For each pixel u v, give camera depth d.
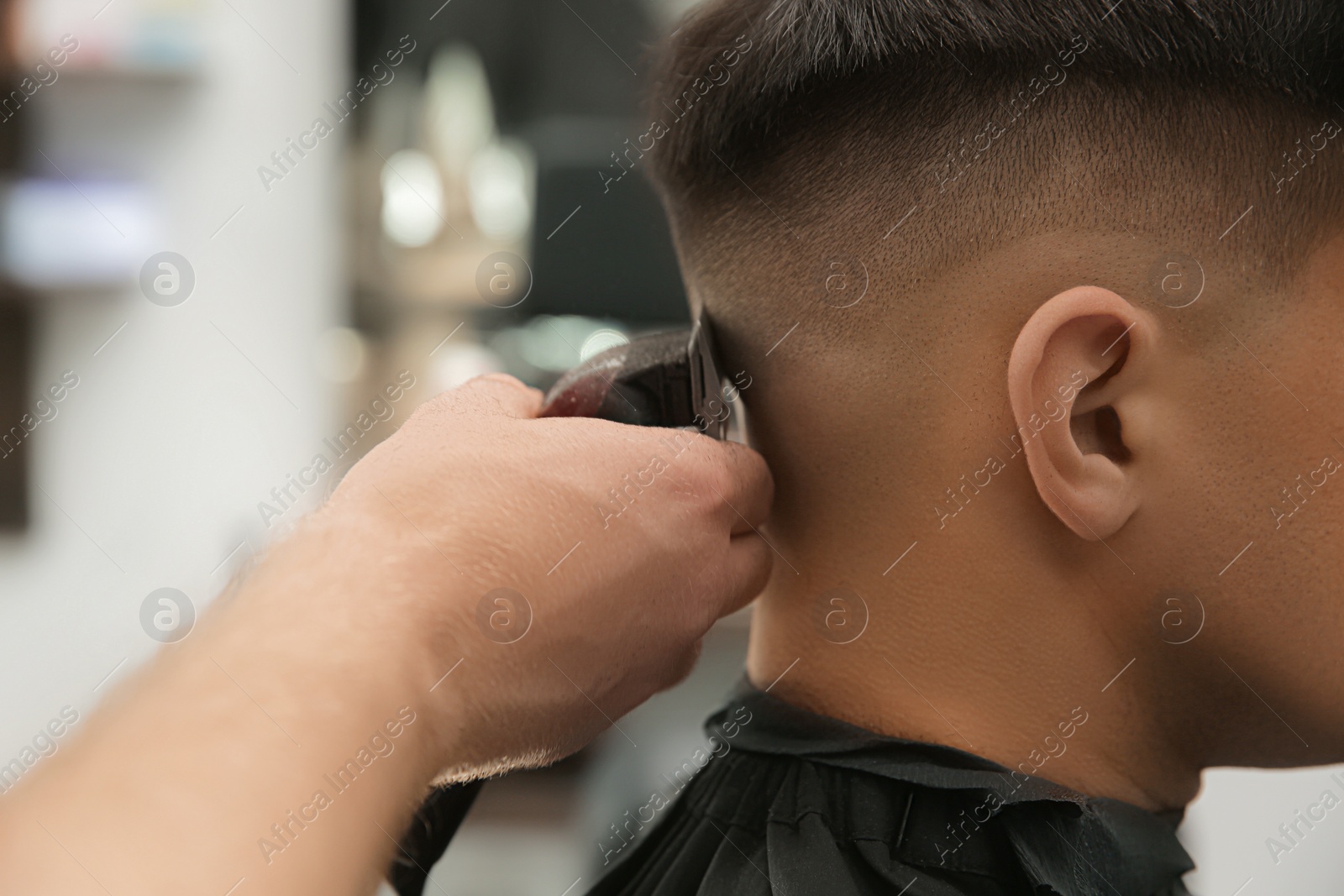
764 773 0.54
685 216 0.59
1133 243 0.47
